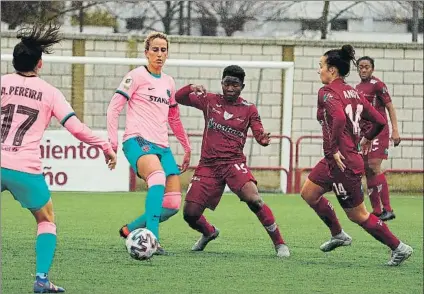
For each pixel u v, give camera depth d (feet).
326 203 69.31
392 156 145.89
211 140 69.31
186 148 72.33
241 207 113.09
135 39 143.54
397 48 146.10
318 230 89.66
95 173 130.93
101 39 143.23
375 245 78.38
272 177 140.56
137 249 58.65
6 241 75.82
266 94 144.15
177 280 58.65
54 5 151.12
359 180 65.00
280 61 144.97
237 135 69.05
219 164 69.26
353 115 64.34
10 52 140.56
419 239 84.94
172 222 94.27
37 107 51.42
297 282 59.06
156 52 67.15
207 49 144.46
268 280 59.52
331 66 64.64
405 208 117.08
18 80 51.65
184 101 69.82
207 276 60.39
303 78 145.38
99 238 79.46
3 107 51.31
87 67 141.28
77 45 142.82
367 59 95.71
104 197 122.72
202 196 69.77
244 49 144.77
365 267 65.92
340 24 157.99
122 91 66.39
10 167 50.60
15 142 50.98
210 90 144.05
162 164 68.13
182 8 154.71
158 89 67.15
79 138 52.70
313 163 145.48
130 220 95.66
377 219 66.18
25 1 149.28
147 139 66.64
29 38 52.29
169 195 68.69
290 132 140.05
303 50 145.38
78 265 63.82
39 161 51.62
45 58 131.34
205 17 154.92
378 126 66.59
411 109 146.82
